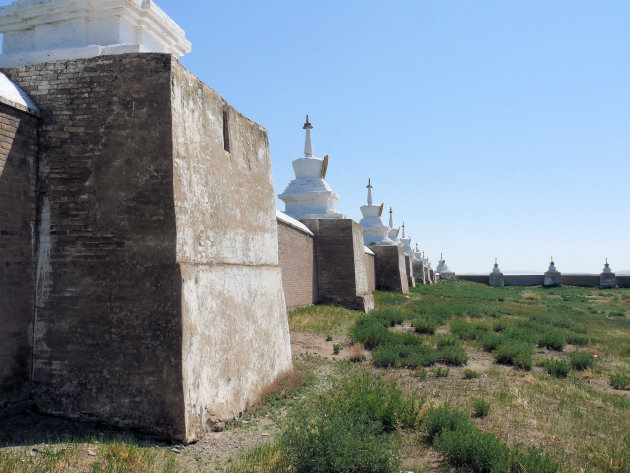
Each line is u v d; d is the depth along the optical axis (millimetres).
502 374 11375
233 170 8953
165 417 6355
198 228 7387
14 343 6613
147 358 6516
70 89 7070
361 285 26297
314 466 5449
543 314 25828
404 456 6441
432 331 16859
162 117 6832
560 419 8117
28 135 6926
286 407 8398
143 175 6801
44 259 6938
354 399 7688
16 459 5281
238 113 9461
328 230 24797
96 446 5871
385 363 11820
